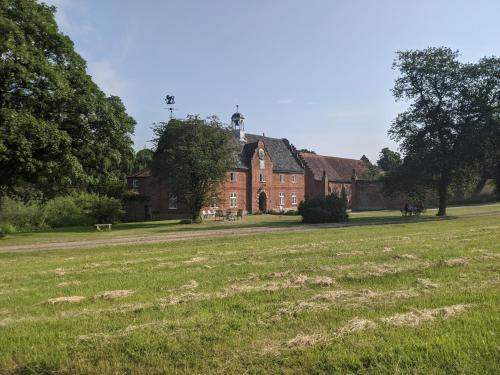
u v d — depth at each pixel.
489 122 41.28
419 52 44.00
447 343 5.48
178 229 33.66
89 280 11.01
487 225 26.44
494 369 4.81
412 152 44.84
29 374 5.31
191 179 44.06
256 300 8.09
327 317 6.81
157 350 5.70
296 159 77.19
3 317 7.61
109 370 5.23
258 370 5.01
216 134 44.72
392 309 7.16
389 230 25.11
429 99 44.66
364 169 89.56
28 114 26.25
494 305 7.18
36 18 29.66
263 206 68.00
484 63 42.25
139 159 51.81
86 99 30.05
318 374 4.90
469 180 47.28
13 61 26.53
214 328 6.44
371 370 4.89
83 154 30.95
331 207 38.53
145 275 11.34
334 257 13.29
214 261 13.62
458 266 11.05
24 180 31.00
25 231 37.97
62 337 6.31
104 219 46.03
